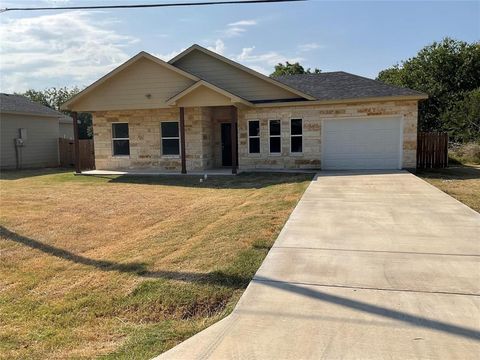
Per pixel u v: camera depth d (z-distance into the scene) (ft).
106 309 14.62
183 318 13.73
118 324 13.57
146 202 35.45
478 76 107.34
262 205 31.01
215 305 14.29
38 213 31.32
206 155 59.88
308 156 56.65
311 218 25.75
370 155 55.16
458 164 66.03
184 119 57.82
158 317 13.89
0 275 18.35
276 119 57.31
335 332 11.57
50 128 82.33
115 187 45.32
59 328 13.47
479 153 68.28
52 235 24.89
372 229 22.71
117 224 27.55
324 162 56.39
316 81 62.34
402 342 10.94
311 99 55.36
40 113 78.28
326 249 19.19
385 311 12.73
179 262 18.43
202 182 47.34
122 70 55.47
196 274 16.78
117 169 62.08
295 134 57.06
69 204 35.06
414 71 112.57
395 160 54.65
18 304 15.38
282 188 39.81
